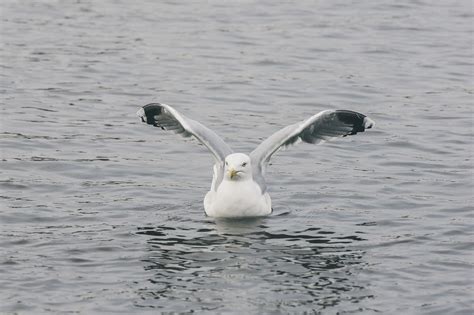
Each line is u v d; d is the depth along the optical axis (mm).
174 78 25797
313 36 29719
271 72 26500
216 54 27859
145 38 29094
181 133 18234
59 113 22938
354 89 25203
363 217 17297
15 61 26562
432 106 24094
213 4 32906
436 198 18188
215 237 16297
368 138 21688
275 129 22344
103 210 17438
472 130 22406
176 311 13617
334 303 13922
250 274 14828
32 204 17562
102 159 20078
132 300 13930
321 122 17891
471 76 26625
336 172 19625
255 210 17156
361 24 31047
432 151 20953
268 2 33312
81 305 13766
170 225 16812
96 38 28875
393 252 15719
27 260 15195
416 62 27641
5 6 31641
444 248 15867
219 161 17609
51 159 19922
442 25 31203
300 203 17984
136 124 22422
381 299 14055
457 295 14148
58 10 31547
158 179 19141
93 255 15461
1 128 21703
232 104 24000
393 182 19062
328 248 15883
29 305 13734
